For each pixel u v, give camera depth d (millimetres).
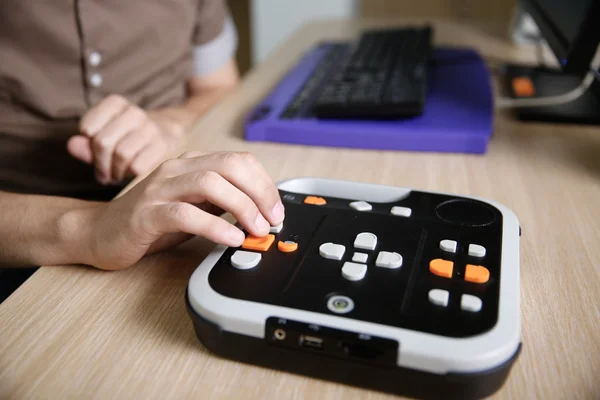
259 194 379
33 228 417
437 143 583
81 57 715
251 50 1896
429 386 280
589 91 722
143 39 781
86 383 298
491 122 604
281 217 388
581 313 346
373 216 401
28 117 717
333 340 284
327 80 752
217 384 299
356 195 447
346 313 296
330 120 621
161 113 817
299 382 300
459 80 750
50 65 705
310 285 322
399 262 337
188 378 302
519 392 287
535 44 990
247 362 313
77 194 761
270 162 568
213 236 355
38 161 739
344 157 581
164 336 334
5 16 663
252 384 299
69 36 696
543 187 511
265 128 612
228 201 364
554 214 465
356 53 827
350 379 295
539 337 326
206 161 391
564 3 660
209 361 315
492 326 284
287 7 1639
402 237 370
